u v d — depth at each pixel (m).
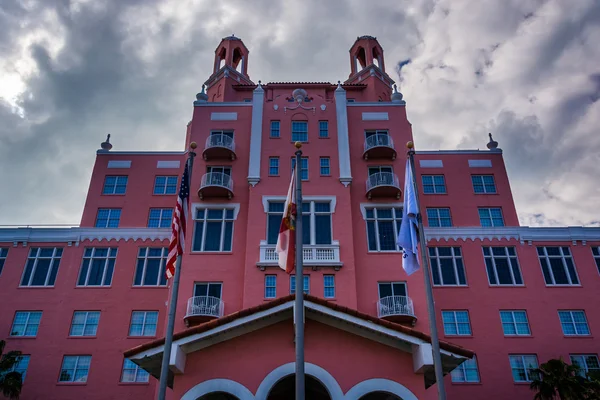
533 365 30.91
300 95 36.47
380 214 32.28
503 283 33.34
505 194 38.41
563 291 32.97
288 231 16.73
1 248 34.69
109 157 39.78
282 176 32.97
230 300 29.42
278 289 29.08
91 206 37.81
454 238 34.75
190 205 32.47
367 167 33.97
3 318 32.31
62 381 30.59
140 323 32.38
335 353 15.92
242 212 32.34
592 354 31.11
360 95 44.34
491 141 41.25
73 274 33.84
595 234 34.81
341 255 30.17
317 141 34.34
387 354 15.97
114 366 30.98
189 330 15.44
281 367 15.63
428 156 39.97
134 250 34.78
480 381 30.41
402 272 30.25
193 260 30.59
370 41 49.25
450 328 31.98
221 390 15.26
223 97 43.31
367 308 29.20
